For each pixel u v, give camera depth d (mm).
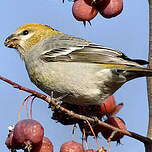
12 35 9367
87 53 8312
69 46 8492
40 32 9312
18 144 6078
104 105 7977
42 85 8586
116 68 7871
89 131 7254
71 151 6180
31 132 5938
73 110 8508
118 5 7078
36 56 8625
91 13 7164
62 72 8250
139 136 6363
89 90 8164
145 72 7023
